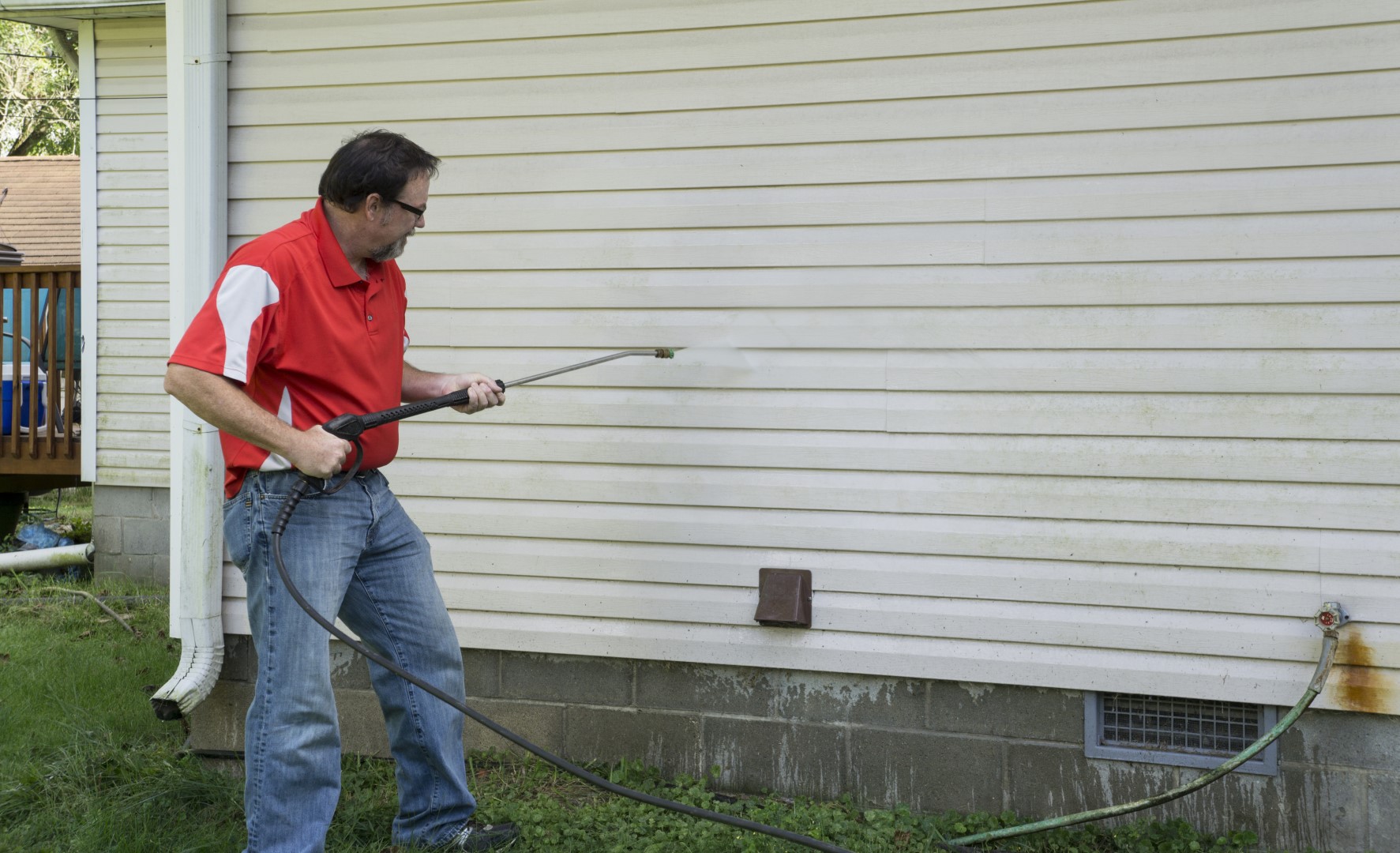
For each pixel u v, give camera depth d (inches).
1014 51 124.3
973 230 126.3
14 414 274.1
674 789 134.1
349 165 99.7
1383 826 118.0
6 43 905.5
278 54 144.9
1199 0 119.3
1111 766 125.4
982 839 120.9
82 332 268.4
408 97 141.8
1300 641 118.9
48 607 230.5
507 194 139.6
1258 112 118.3
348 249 103.9
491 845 115.5
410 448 142.9
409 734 112.9
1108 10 121.6
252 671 147.3
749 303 133.3
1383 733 118.0
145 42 262.2
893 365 129.3
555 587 139.9
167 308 264.2
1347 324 116.9
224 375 94.4
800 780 134.0
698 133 133.7
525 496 140.3
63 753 137.1
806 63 130.3
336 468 97.8
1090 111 122.6
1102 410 123.6
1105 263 122.9
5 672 171.6
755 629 134.1
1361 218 116.1
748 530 134.2
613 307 137.2
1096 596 124.4
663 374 136.0
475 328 140.9
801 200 131.2
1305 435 118.3
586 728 140.3
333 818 121.7
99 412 267.0
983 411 126.9
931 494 128.6
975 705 129.2
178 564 145.1
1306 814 120.0
